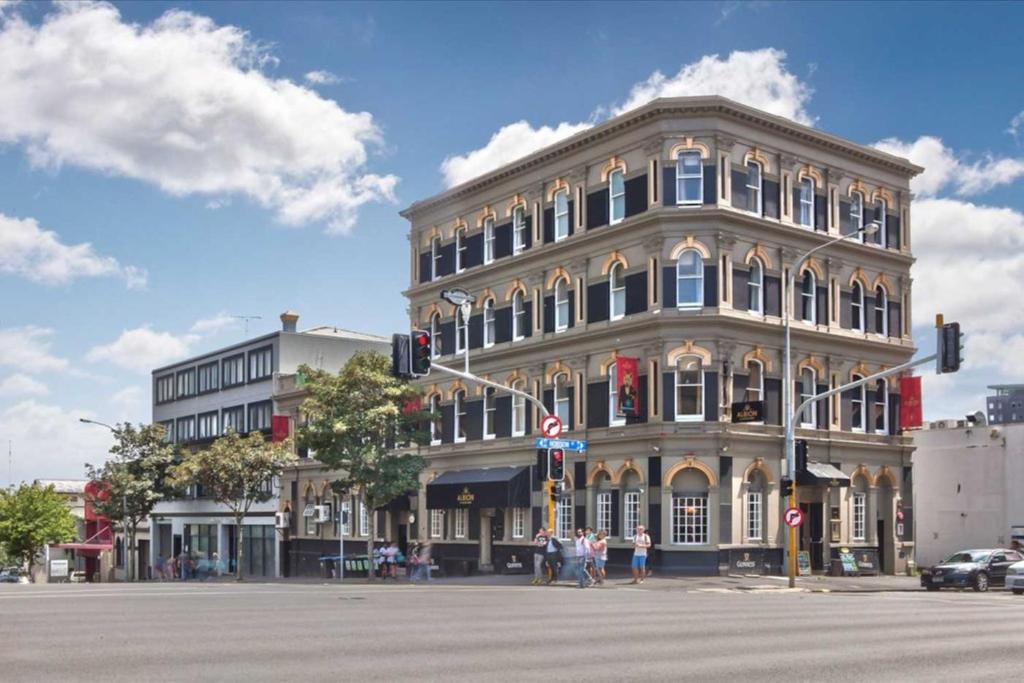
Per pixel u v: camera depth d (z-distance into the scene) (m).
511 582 42.44
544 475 37.66
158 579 76.75
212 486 60.38
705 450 43.91
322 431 48.47
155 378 93.38
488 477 51.94
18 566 86.62
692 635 18.80
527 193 52.53
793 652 16.41
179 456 73.44
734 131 45.75
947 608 26.84
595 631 19.27
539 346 50.56
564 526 49.06
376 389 49.25
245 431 78.19
